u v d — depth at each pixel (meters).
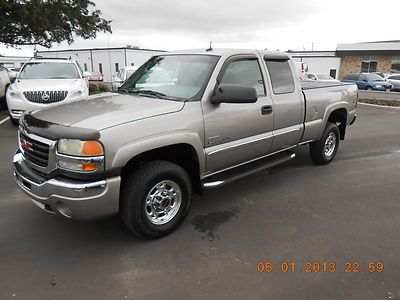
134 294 2.62
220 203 4.26
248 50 4.19
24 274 2.84
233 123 3.81
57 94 7.98
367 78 25.94
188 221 3.78
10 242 3.30
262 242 3.37
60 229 3.56
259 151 4.31
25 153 3.24
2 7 13.58
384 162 6.12
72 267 2.94
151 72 4.21
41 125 3.01
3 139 7.12
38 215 3.84
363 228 3.67
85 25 17.12
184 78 3.79
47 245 3.27
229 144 3.85
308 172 5.48
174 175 3.34
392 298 2.60
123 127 2.90
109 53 48.47
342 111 5.92
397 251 3.24
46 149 2.89
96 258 3.08
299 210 4.08
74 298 2.57
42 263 2.99
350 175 5.36
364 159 6.30
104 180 2.83
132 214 3.11
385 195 4.57
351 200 4.39
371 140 7.93
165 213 3.41
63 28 16.89
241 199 4.39
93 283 2.74
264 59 4.34
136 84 4.19
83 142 2.72
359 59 38.25
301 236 3.49
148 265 2.99
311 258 3.11
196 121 3.43
